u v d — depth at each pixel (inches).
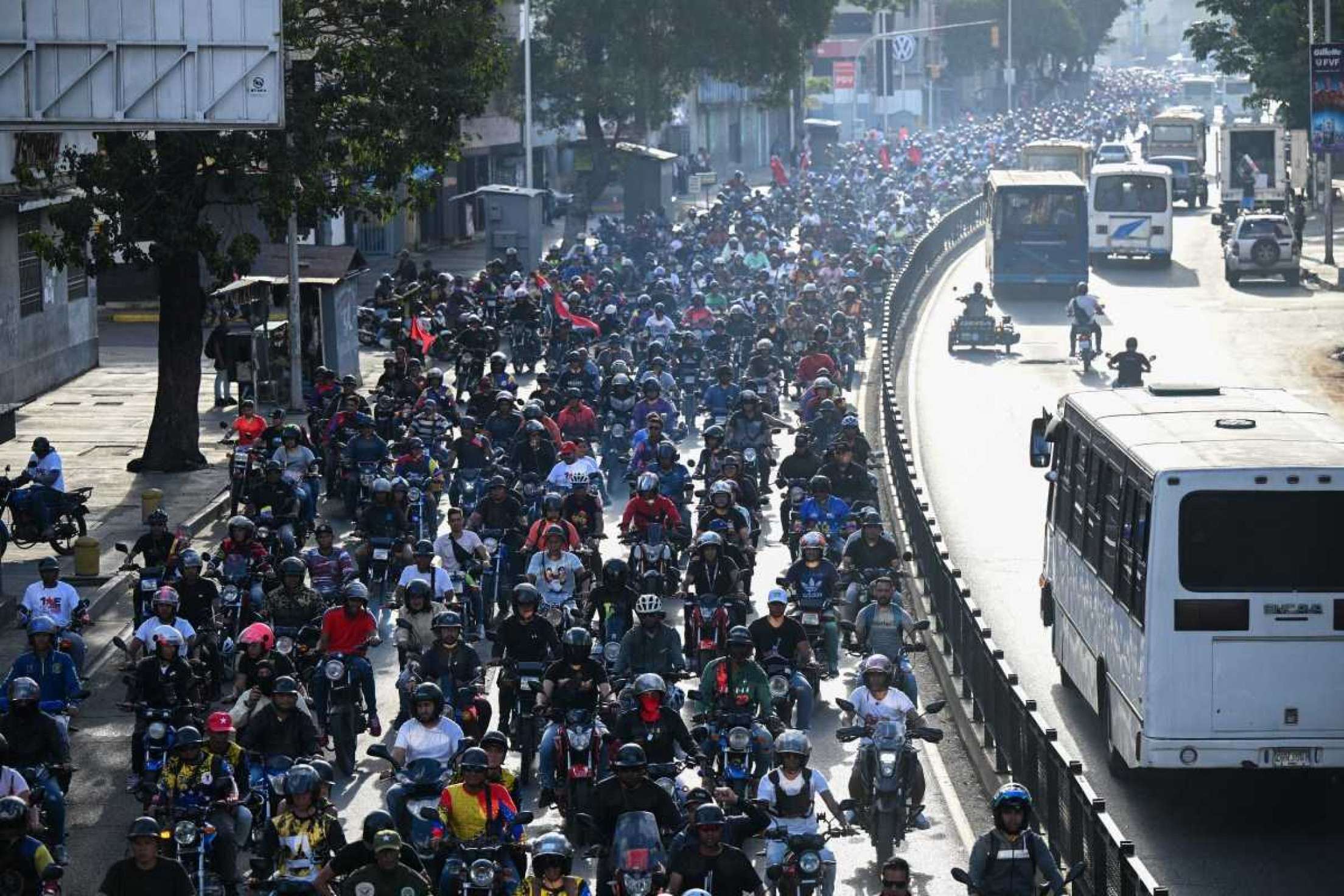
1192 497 2269.9
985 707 2625.5
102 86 3435.0
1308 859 2210.9
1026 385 6156.5
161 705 2335.1
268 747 2145.7
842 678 2950.3
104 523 4111.7
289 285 5477.4
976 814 2390.5
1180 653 2276.1
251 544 2925.7
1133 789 2472.9
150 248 4384.8
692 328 5959.6
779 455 4709.6
